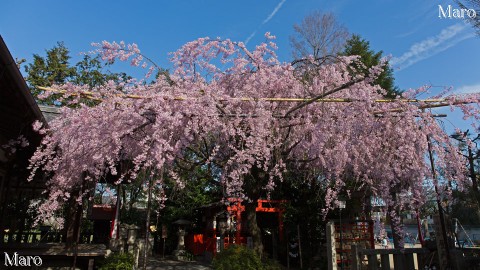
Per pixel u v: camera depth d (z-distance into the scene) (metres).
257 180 7.19
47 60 16.64
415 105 5.65
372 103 5.62
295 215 10.61
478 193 7.29
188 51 6.27
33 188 8.95
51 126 5.01
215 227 13.82
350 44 16.20
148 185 5.85
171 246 16.38
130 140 5.38
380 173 6.24
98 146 5.03
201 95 5.32
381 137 6.02
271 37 6.54
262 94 6.29
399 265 6.20
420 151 5.86
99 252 7.14
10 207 8.55
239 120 5.48
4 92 4.09
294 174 8.11
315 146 5.96
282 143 6.29
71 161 5.05
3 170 6.54
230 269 6.24
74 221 7.14
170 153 5.35
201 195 14.90
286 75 6.41
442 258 6.33
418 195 6.01
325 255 9.45
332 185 6.63
